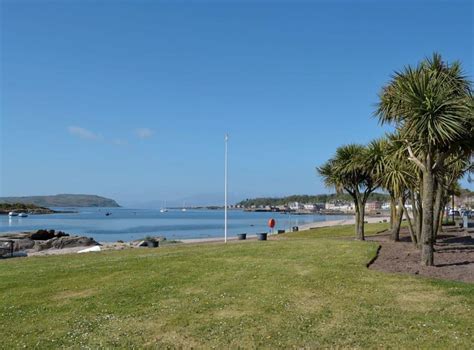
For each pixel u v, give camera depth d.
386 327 7.59
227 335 7.47
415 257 15.35
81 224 99.12
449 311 8.36
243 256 15.95
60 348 7.18
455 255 16.19
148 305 9.38
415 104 13.07
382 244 20.41
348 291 10.00
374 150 22.38
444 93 13.05
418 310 8.47
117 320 8.45
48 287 11.57
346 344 6.91
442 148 13.62
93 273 13.32
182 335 7.55
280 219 123.06
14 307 9.62
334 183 24.64
